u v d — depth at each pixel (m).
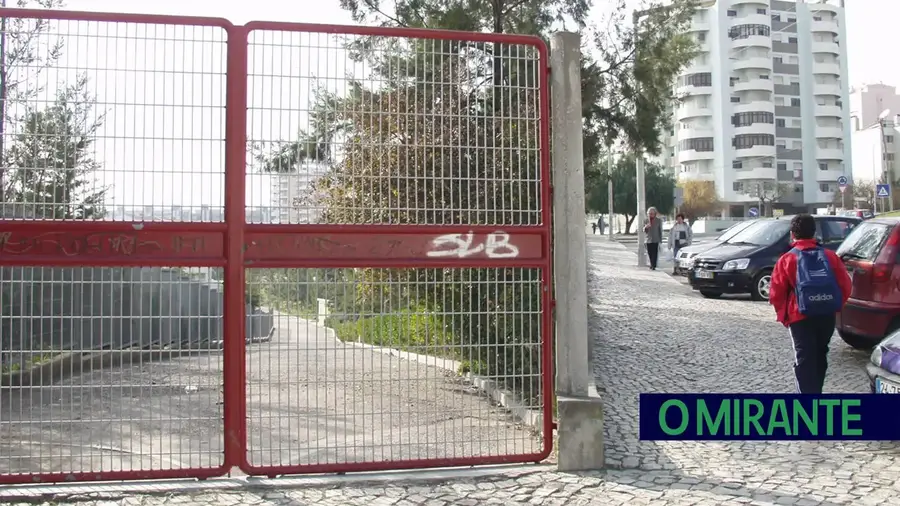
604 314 13.28
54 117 4.80
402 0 11.92
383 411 5.14
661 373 8.48
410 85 5.22
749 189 87.88
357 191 5.12
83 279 4.75
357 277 5.07
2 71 4.78
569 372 5.36
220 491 4.72
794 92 91.06
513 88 5.36
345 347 5.05
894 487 4.89
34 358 4.74
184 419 4.88
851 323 8.89
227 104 4.90
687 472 5.15
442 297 5.20
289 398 4.96
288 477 4.95
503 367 5.32
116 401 4.79
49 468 4.80
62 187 4.80
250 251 4.88
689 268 16.34
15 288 4.73
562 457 5.15
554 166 5.37
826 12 91.38
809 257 6.27
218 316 4.90
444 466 5.15
